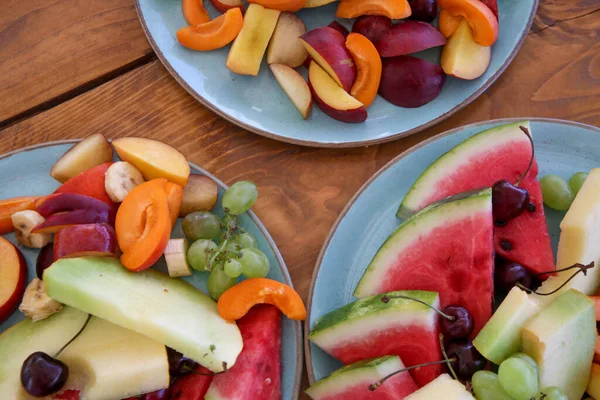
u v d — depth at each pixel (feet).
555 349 1.73
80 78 2.11
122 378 1.79
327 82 2.03
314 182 2.05
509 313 1.75
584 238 1.83
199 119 2.08
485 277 1.82
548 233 1.95
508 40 2.05
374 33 2.02
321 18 2.11
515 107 2.09
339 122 2.04
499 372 1.69
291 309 1.85
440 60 2.07
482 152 1.92
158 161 1.93
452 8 2.02
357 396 1.77
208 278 1.91
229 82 2.06
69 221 1.87
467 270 1.82
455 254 1.82
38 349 1.83
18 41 2.12
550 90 2.09
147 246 1.83
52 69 2.11
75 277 1.78
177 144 2.07
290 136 2.01
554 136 1.99
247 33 2.04
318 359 1.87
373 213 1.97
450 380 1.70
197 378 1.86
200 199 1.94
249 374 1.83
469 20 2.00
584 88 2.09
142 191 1.86
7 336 1.85
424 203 1.90
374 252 1.95
